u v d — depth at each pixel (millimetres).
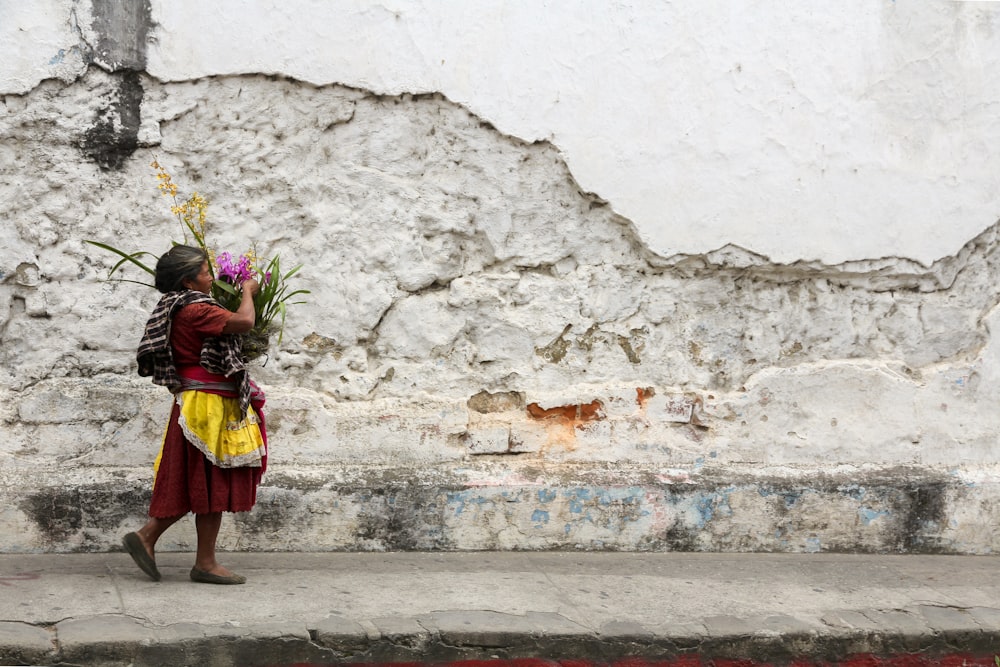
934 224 5383
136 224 4785
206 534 4238
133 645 3574
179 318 4117
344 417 4949
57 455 4715
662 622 4141
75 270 4750
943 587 4797
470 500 4977
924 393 5449
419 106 4996
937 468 5449
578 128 5086
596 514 5094
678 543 5164
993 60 5402
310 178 4926
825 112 5266
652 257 5215
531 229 5145
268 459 4891
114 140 4734
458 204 5074
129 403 4762
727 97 5184
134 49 4707
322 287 4961
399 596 4227
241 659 3678
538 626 3982
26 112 4656
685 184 5180
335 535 4855
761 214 5242
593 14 5059
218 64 4773
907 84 5336
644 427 5242
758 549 5230
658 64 5125
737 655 4098
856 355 5449
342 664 3783
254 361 4914
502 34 5000
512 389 5168
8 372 4730
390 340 5051
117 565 4477
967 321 5504
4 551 4570
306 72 4840
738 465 5309
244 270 4355
